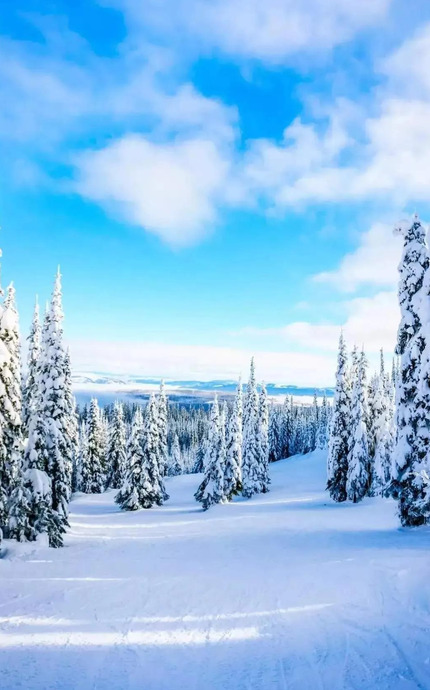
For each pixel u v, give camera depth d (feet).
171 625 31.17
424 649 24.50
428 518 70.23
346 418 137.39
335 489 134.51
